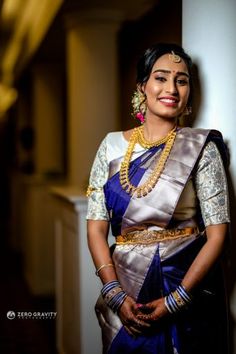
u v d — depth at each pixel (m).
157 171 1.57
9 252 7.61
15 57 8.37
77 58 4.04
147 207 1.56
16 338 3.98
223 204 1.54
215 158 1.57
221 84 1.78
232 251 1.76
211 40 1.79
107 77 4.04
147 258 1.57
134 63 4.79
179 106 1.63
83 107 4.04
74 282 3.20
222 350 1.62
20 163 8.14
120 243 1.66
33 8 5.63
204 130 1.60
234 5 1.76
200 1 1.82
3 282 5.86
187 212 1.59
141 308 1.53
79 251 3.02
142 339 1.56
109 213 1.71
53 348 3.77
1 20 6.60
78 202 3.01
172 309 1.50
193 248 1.58
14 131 9.35
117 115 4.12
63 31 4.78
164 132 1.65
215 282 1.61
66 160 6.44
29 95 8.38
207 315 1.58
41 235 5.48
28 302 5.06
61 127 6.42
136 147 1.67
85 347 2.99
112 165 1.67
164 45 1.64
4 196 9.77
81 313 3.00
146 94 1.66
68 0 3.66
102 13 3.93
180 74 1.62
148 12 4.39
